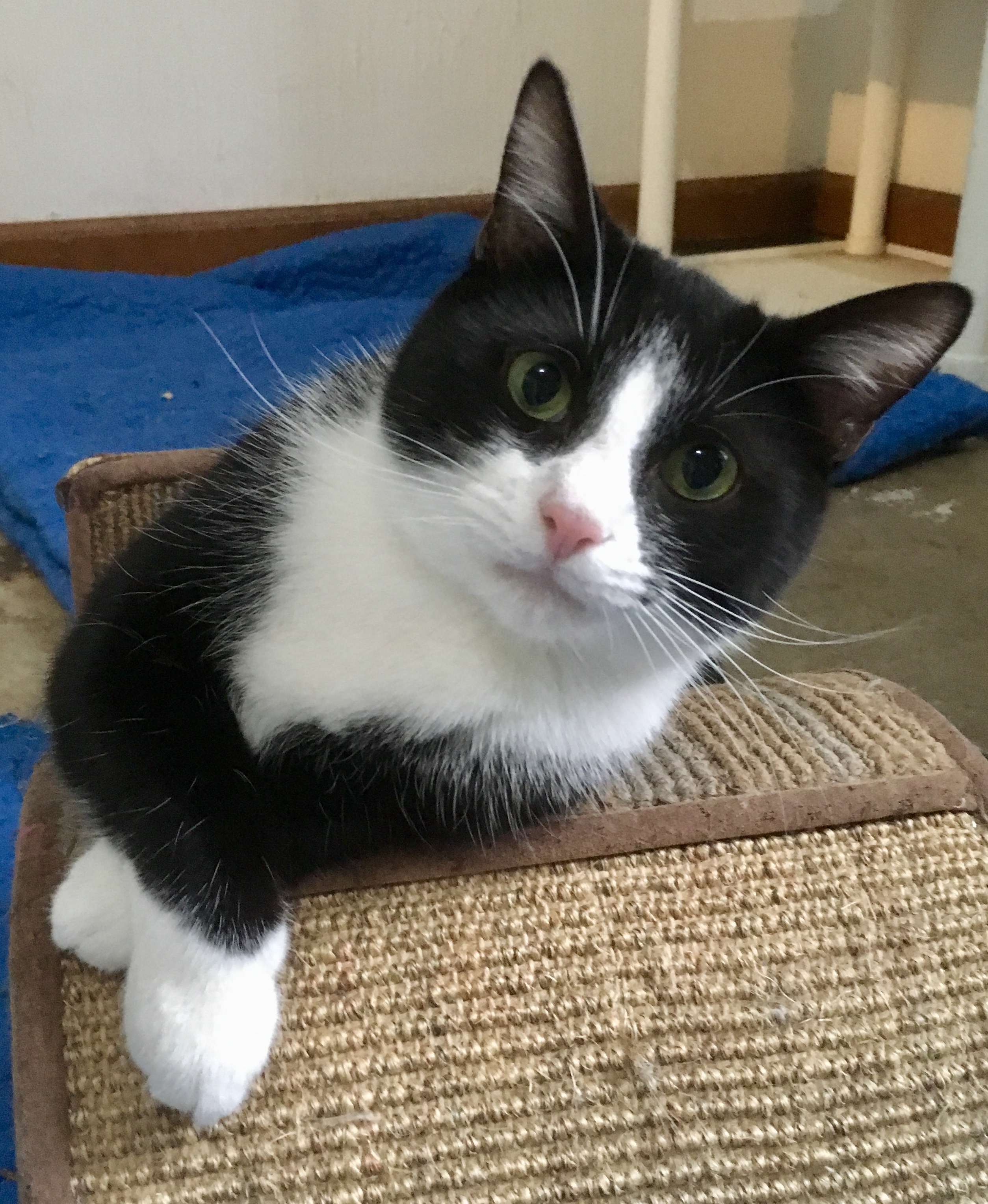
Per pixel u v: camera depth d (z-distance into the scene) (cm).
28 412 70
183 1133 27
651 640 30
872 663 60
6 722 54
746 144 109
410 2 91
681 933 31
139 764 28
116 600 31
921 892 32
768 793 33
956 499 76
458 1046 29
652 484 29
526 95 30
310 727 30
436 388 30
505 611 29
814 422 32
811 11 103
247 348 80
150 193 93
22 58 85
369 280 92
